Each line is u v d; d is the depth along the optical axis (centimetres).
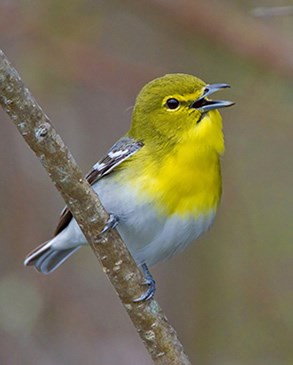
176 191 991
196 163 995
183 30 1505
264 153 1521
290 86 1496
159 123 1009
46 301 1398
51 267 1165
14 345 1359
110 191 1007
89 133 1476
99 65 1448
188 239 1029
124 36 1527
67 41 1457
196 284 1459
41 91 1455
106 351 1394
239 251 1473
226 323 1446
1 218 1425
